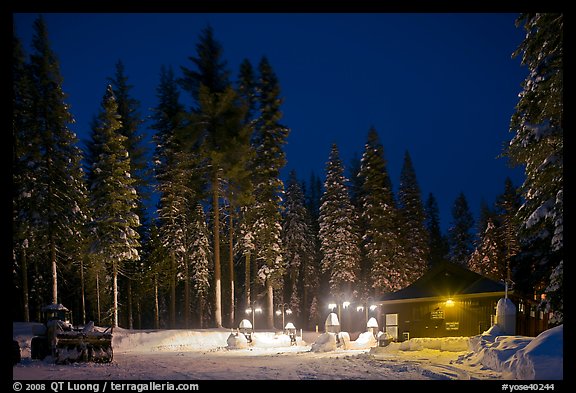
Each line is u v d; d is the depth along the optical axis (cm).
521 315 2495
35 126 3020
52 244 3072
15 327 2706
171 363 1622
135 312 5428
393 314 3138
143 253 4691
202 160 3494
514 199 5406
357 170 5875
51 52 3056
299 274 5819
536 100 1598
